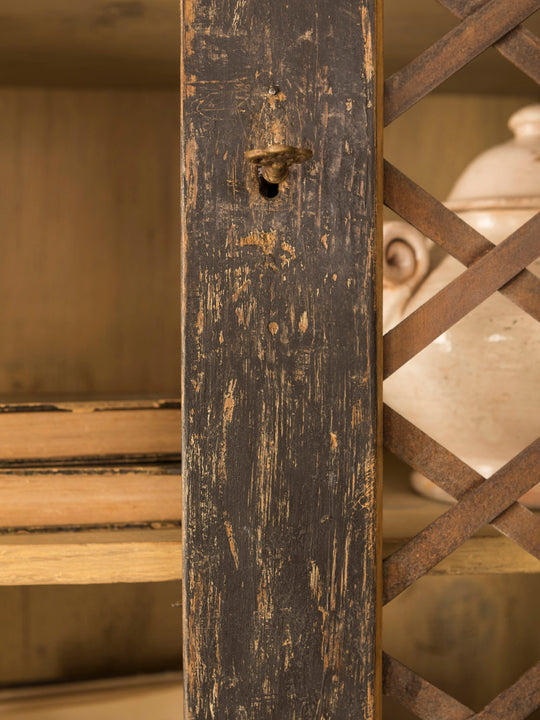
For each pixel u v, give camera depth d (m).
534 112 0.62
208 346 0.44
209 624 0.45
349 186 0.45
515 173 0.58
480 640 0.85
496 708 0.48
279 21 0.44
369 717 0.45
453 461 0.47
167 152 0.78
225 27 0.44
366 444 0.45
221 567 0.45
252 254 0.44
